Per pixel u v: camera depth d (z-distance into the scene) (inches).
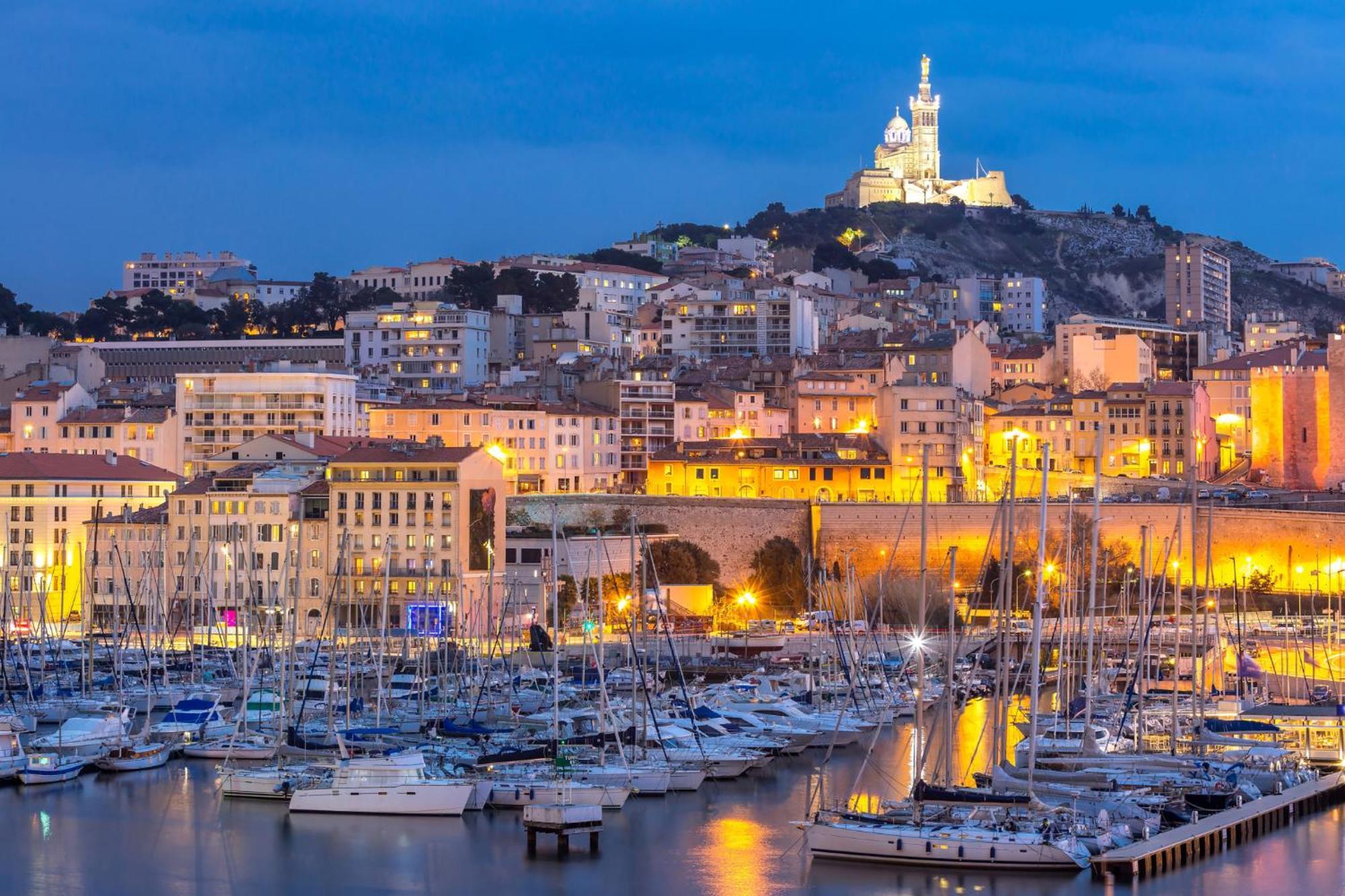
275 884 6889.8
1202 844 7017.7
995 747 7381.9
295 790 7824.8
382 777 7746.1
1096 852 6845.5
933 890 6653.5
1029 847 6766.7
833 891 6668.3
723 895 6668.3
